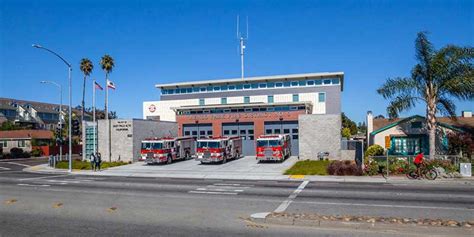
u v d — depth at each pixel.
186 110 49.22
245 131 46.44
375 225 9.73
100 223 11.07
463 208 13.02
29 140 65.62
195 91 57.28
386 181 22.17
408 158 25.77
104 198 16.30
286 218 10.60
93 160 32.78
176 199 15.78
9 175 30.06
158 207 13.77
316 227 10.09
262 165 32.78
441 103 28.06
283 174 26.22
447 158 25.73
